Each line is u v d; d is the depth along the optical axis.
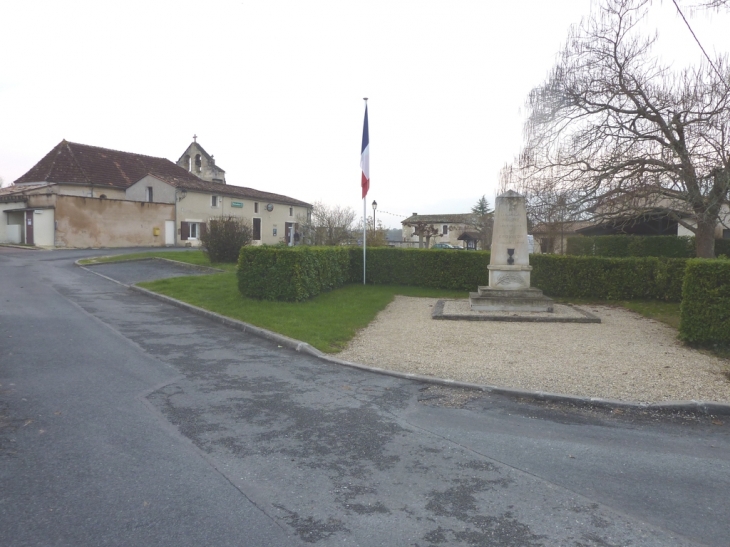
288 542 3.22
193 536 3.25
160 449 4.56
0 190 39.94
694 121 15.25
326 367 7.71
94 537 3.20
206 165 52.28
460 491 3.97
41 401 5.67
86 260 22.53
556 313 12.61
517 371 7.48
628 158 16.28
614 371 7.49
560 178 17.20
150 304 12.88
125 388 6.27
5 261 22.52
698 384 6.84
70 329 9.48
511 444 4.96
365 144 17.58
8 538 3.15
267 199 45.59
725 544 3.34
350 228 36.66
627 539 3.37
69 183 37.12
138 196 39.31
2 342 8.25
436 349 8.91
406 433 5.17
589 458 4.67
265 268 13.14
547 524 3.52
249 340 9.36
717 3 11.56
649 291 15.62
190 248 35.03
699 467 4.52
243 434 4.99
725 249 23.34
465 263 17.95
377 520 3.52
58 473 4.04
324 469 4.29
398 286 18.59
